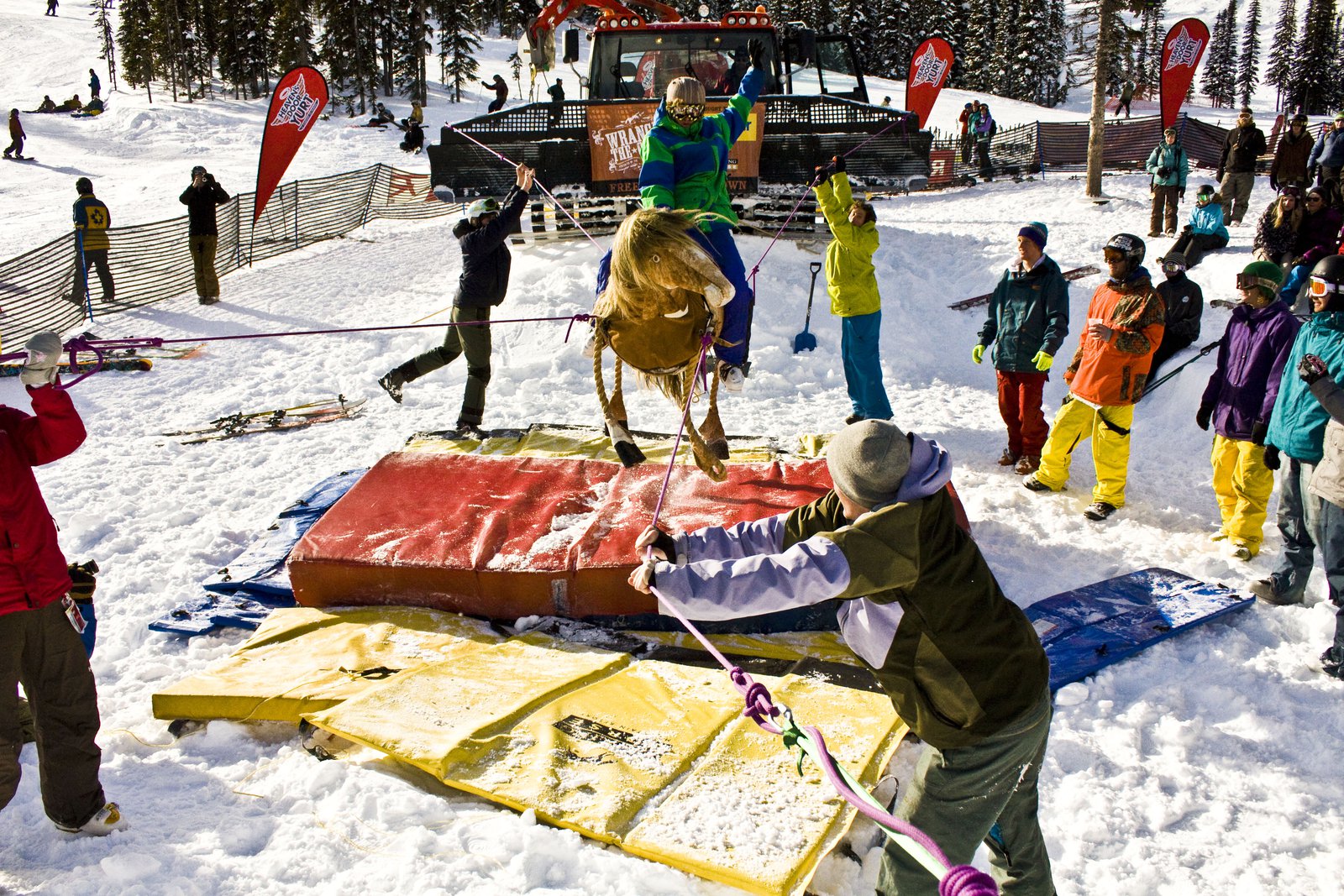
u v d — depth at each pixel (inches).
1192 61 528.1
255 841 125.7
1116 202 665.6
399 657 165.6
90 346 132.7
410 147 1206.9
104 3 2357.3
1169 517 240.5
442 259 567.2
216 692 151.0
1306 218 379.6
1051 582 207.2
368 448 288.8
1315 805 137.6
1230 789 141.3
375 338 401.7
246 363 386.0
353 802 131.5
